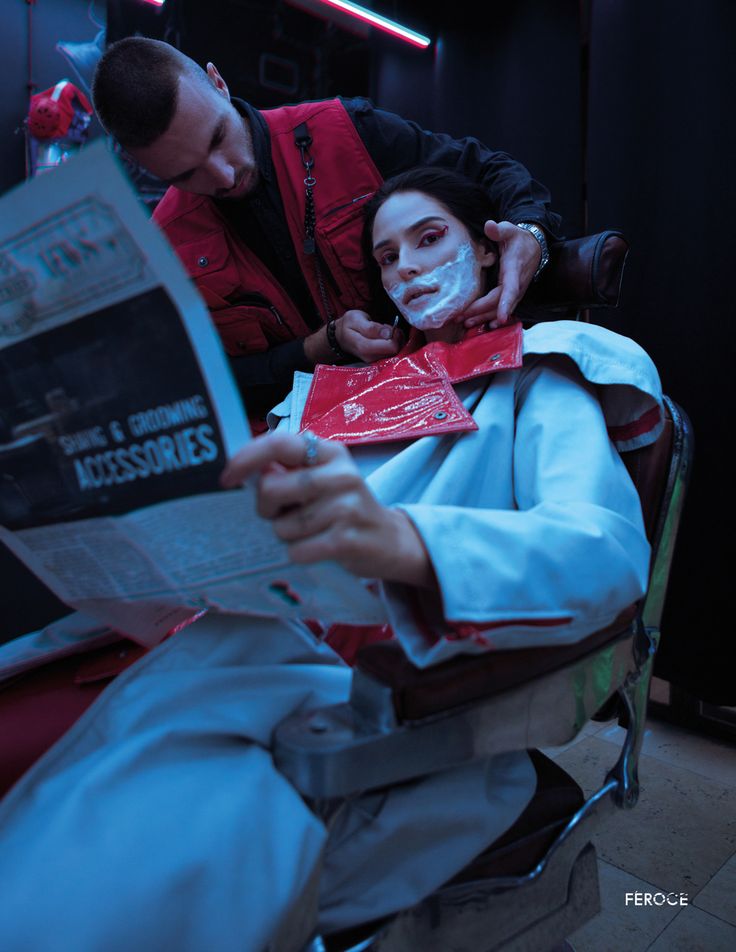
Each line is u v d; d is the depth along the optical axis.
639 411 0.80
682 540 1.76
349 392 1.02
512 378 0.84
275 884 0.46
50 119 1.91
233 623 0.65
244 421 0.44
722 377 1.72
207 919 0.44
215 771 0.50
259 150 1.41
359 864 0.55
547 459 0.72
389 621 0.52
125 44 1.24
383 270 1.04
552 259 1.08
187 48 2.44
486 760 0.61
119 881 0.44
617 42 1.92
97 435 0.49
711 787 1.47
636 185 1.88
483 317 0.96
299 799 0.50
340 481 0.46
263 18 2.56
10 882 0.44
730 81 1.68
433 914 0.58
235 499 0.46
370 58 2.85
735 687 1.68
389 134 1.47
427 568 0.52
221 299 1.48
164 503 0.48
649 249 1.86
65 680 0.81
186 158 1.26
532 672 0.56
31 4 2.03
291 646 0.66
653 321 1.86
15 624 1.92
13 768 0.67
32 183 0.43
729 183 1.69
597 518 0.62
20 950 0.41
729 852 1.25
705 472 1.74
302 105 1.47
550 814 0.67
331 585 0.50
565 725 0.61
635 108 1.88
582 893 0.69
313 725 0.53
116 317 0.45
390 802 0.56
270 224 1.43
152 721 0.55
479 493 0.79
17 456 0.54
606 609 0.58
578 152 2.32
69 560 0.59
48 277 0.46
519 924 0.63
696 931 1.05
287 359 1.41
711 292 1.73
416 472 0.81
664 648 1.78
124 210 0.41
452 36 2.55
